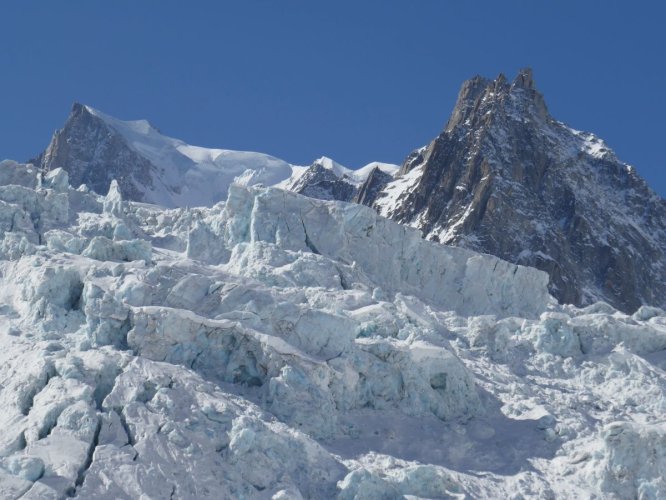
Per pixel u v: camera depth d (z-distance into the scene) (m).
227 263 111.12
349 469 72.50
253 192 116.75
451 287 118.88
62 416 68.62
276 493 66.94
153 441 68.06
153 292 87.19
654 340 107.06
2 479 62.59
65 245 102.38
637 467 77.06
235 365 81.19
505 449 81.94
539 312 122.12
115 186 124.88
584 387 98.25
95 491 63.75
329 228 115.06
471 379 88.06
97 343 81.50
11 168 124.06
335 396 82.00
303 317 85.56
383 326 93.06
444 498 71.50
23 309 90.06
